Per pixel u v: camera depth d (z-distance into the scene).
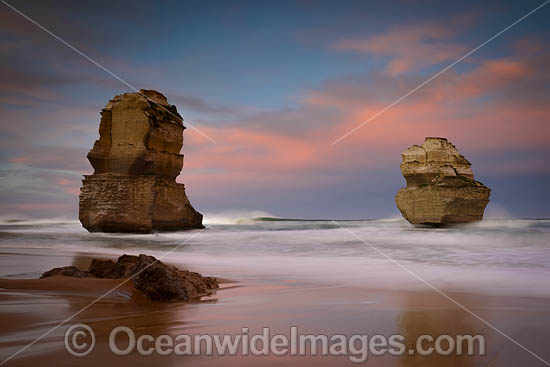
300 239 23.39
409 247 19.06
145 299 7.36
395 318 6.14
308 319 6.05
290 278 10.70
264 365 4.02
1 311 6.07
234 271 12.14
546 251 16.91
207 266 13.34
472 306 7.03
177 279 7.97
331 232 27.52
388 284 9.65
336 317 6.16
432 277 10.66
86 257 15.23
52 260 13.99
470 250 17.58
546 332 5.39
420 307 6.96
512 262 13.74
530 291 8.56
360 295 8.13
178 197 32.78
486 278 10.50
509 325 5.75
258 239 23.95
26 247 20.73
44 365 3.89
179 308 6.81
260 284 9.70
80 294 7.35
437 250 17.75
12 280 8.16
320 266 13.20
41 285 7.83
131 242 23.42
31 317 5.78
